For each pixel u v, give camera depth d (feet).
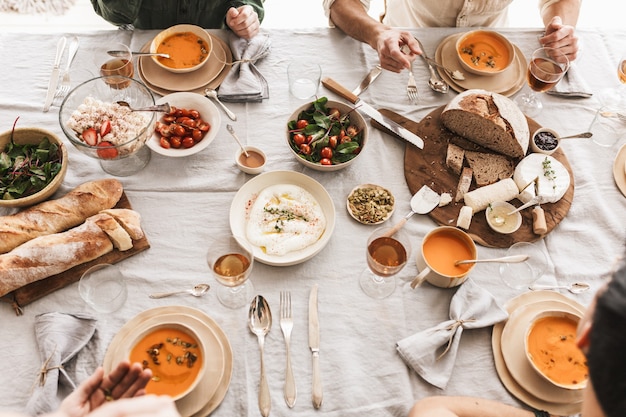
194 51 6.91
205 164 6.13
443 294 5.36
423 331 5.03
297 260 5.31
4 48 6.89
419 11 8.14
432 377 4.82
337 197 5.98
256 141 6.36
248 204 5.75
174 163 6.11
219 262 5.11
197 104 6.30
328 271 5.45
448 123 6.46
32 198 5.39
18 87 6.59
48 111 6.40
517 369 4.87
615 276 2.84
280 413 4.62
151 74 6.72
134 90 6.41
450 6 7.83
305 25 12.66
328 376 4.83
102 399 4.03
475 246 5.37
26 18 12.03
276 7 12.91
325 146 6.01
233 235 5.45
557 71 6.82
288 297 5.21
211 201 5.86
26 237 5.22
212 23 7.97
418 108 6.77
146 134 5.55
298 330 5.06
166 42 6.95
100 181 5.65
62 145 5.70
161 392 4.50
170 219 5.71
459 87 6.96
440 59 7.17
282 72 7.01
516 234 5.76
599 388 2.78
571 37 6.91
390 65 6.78
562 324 4.97
